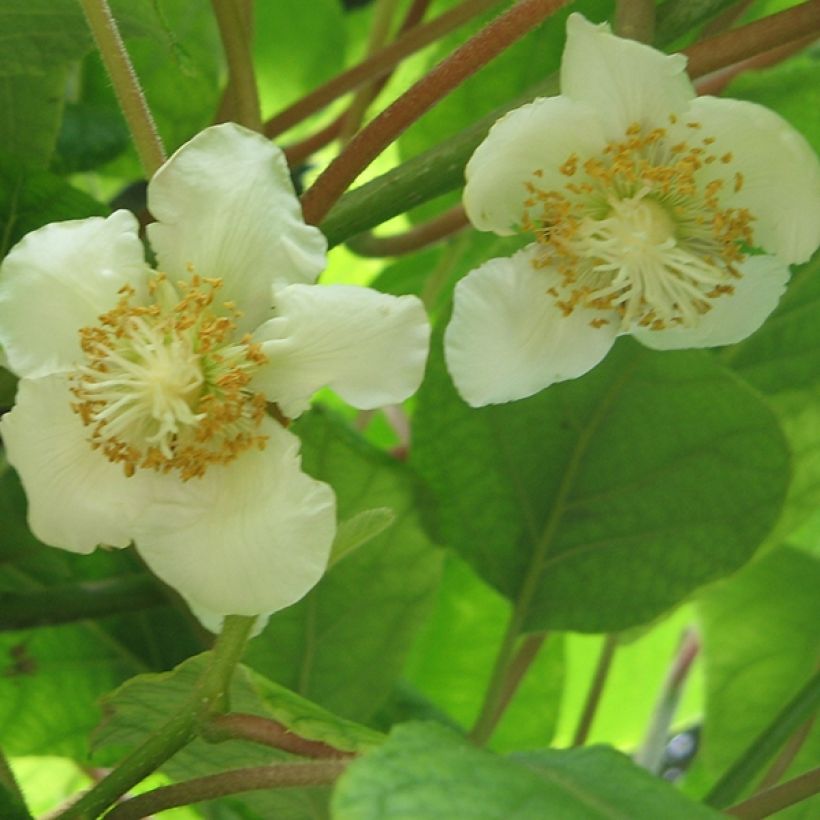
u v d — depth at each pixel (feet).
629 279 1.18
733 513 1.32
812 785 1.17
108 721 1.19
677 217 1.18
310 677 1.34
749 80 1.32
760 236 1.17
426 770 0.98
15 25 1.23
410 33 1.39
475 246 1.48
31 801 1.52
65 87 1.31
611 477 1.34
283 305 1.11
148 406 1.13
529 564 1.35
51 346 1.12
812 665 1.49
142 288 1.13
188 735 1.09
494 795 0.97
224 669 1.09
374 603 1.34
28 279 1.12
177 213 1.12
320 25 1.61
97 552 1.36
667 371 1.31
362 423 1.54
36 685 1.38
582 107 1.15
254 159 1.11
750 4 1.36
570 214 1.17
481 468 1.34
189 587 1.11
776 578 1.50
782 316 1.40
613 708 1.60
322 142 1.47
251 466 1.13
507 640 1.35
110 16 1.13
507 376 1.17
